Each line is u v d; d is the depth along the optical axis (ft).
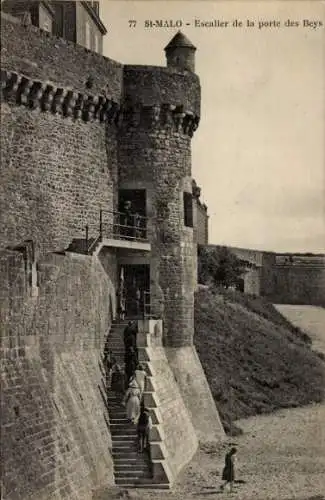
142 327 135.23
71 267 116.78
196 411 149.28
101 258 139.54
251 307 218.18
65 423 103.71
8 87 125.80
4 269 92.53
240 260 218.79
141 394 123.95
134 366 127.44
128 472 115.34
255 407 173.58
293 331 220.23
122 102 148.36
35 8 157.69
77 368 115.55
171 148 151.12
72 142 138.41
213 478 124.26
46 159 133.18
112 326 139.44
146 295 149.89
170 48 156.25
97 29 176.86
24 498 88.84
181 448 133.49
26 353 98.32
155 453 116.47
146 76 149.07
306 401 184.34
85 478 104.63
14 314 95.30
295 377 192.85
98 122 144.56
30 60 128.47
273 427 162.09
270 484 122.01
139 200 150.82
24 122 128.98
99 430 114.93
